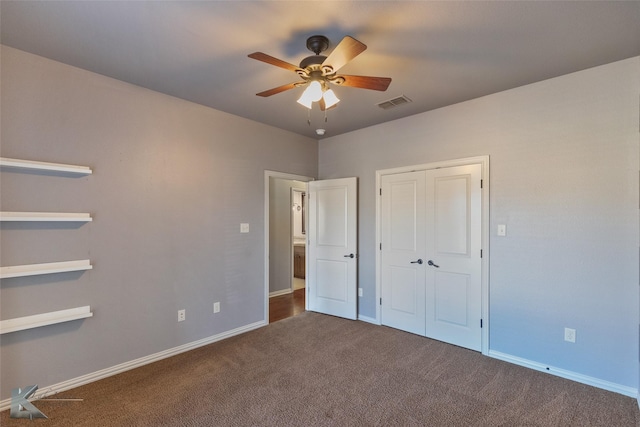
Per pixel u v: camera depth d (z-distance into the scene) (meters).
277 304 4.93
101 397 2.35
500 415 2.15
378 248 3.98
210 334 3.40
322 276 4.46
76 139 2.51
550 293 2.73
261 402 2.29
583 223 2.58
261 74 2.65
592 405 2.26
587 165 2.56
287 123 3.96
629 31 2.03
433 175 3.48
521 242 2.89
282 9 1.82
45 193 2.36
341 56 1.81
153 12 1.84
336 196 4.33
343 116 3.71
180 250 3.15
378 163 4.00
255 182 3.87
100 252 2.63
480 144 3.14
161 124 3.02
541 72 2.62
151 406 2.24
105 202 2.66
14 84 2.24
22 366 2.26
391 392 2.43
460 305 3.28
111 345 2.69
